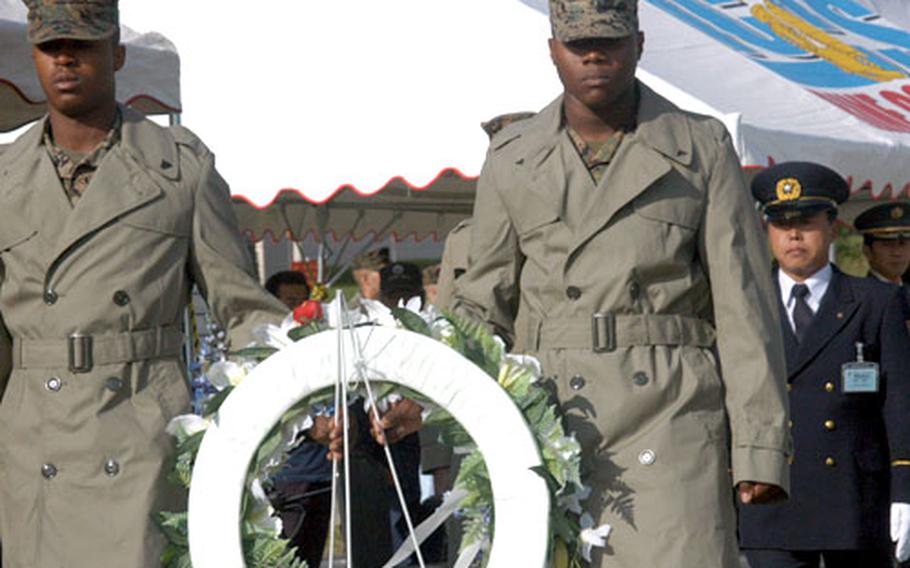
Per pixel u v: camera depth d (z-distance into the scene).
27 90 9.30
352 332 6.15
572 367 6.37
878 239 12.03
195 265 6.48
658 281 6.38
